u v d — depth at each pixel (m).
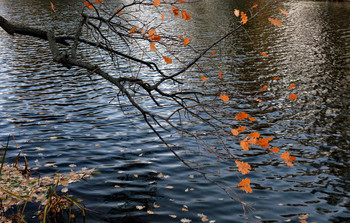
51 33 3.89
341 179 6.51
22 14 32.56
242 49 19.59
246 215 5.32
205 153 7.55
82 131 8.79
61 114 10.05
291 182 6.40
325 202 5.76
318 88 12.49
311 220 5.24
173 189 6.05
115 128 9.04
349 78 13.66
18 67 15.83
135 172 6.67
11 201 5.47
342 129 8.90
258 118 9.70
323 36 22.70
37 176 6.38
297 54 18.17
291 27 26.33
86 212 5.29
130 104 11.06
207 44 20.72
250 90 12.29
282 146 7.98
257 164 7.10
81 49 19.16
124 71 15.04
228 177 6.54
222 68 15.55
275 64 16.20
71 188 5.99
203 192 5.97
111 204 5.54
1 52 18.94
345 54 17.81
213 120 9.46
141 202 5.61
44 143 7.98
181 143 8.07
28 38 23.00
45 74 14.72
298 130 8.88
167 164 7.02
